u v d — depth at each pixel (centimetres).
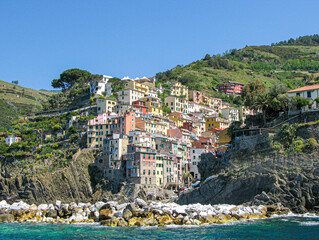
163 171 19062
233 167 15325
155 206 12512
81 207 14212
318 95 15788
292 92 16562
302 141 13862
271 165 13712
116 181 18438
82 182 18950
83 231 11225
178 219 11806
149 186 17962
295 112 15688
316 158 13000
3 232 11444
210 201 14850
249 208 12469
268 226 10625
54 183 19288
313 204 12431
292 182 12862
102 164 19250
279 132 14712
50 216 14062
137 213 12375
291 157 13462
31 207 14525
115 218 12381
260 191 13562
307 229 10012
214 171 16700
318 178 12569
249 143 15412
